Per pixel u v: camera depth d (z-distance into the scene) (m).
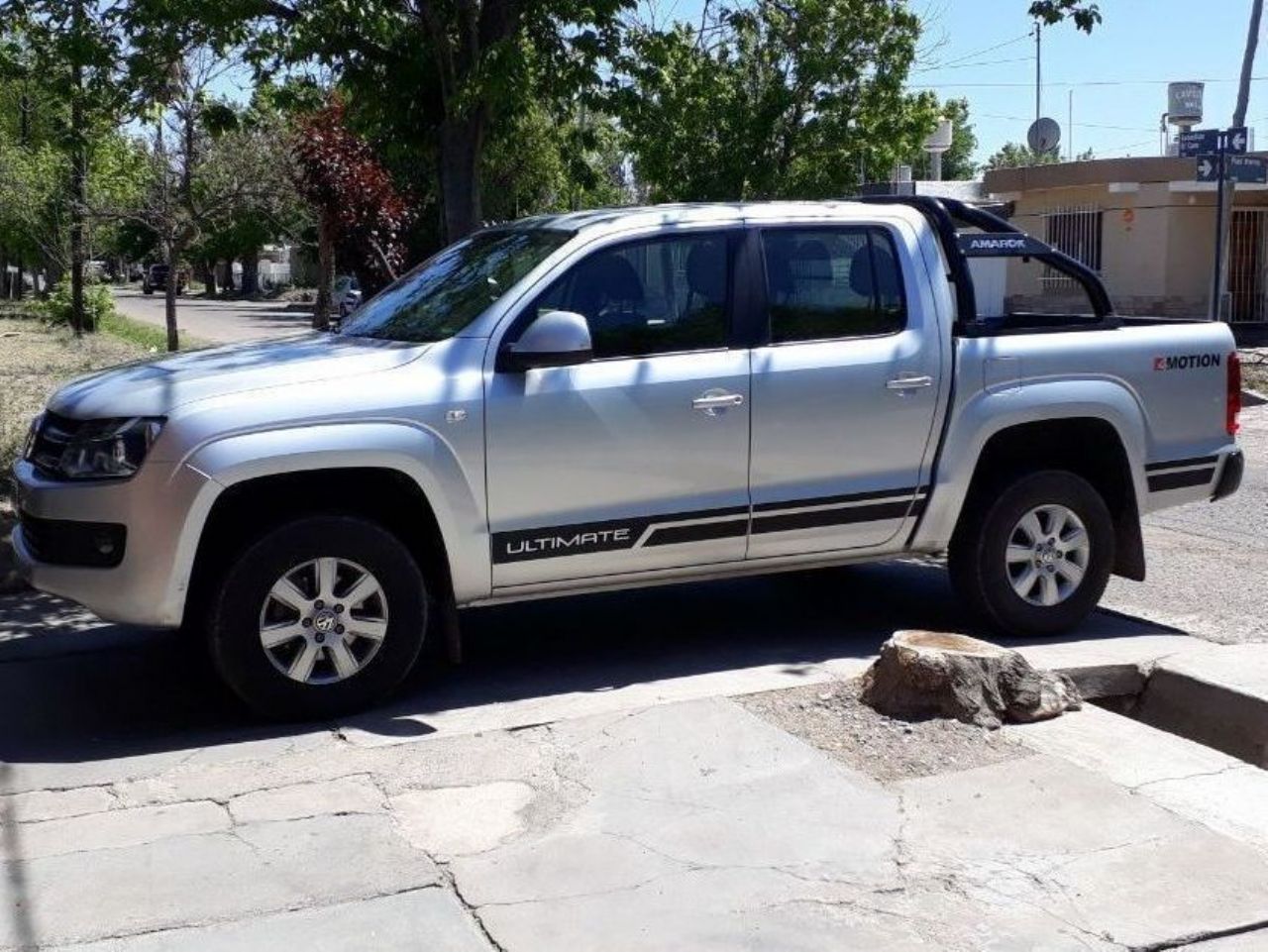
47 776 5.37
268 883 4.41
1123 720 5.90
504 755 5.43
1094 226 26.36
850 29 16.50
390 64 10.55
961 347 6.86
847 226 6.76
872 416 6.65
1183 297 25.61
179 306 57.09
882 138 17.09
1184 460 7.35
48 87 11.00
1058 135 28.47
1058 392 6.98
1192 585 8.57
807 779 5.16
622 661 6.82
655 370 6.29
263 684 5.77
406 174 23.09
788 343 6.57
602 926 4.16
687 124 16.55
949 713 5.69
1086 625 7.54
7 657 7.05
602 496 6.22
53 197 29.30
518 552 6.12
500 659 6.89
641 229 6.42
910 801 4.98
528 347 5.96
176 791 5.14
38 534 5.91
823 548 6.72
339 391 5.81
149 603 5.65
